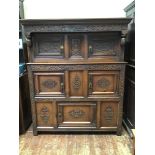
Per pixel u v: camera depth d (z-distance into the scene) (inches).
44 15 103.5
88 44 83.4
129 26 93.6
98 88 87.0
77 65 84.0
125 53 100.8
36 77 86.3
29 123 104.2
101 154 78.4
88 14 103.0
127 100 98.4
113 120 90.4
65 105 89.2
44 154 79.2
